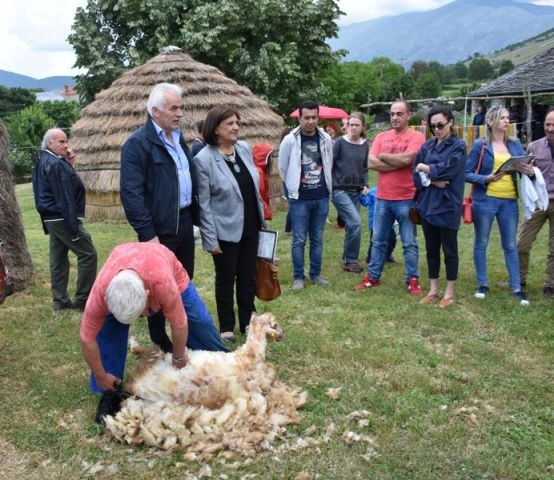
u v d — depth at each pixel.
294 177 6.42
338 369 4.57
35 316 5.93
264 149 7.45
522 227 6.37
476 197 6.07
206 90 12.31
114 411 3.87
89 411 4.00
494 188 6.00
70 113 40.00
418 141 6.18
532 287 6.61
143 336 5.29
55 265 6.00
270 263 5.14
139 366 3.89
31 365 4.75
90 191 12.01
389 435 3.66
